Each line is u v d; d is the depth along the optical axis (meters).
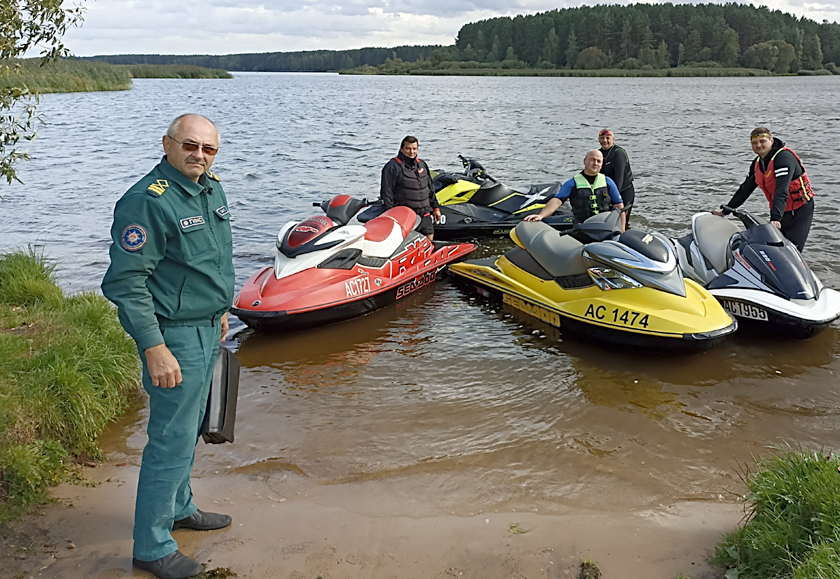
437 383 5.68
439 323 7.10
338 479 4.24
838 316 6.20
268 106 44.69
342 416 5.10
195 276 3.16
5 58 5.87
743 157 17.84
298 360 6.16
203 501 3.97
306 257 6.97
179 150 3.06
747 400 5.33
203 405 3.37
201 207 3.16
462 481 4.21
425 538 3.55
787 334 6.32
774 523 3.16
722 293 6.59
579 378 5.75
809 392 5.46
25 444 4.14
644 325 5.98
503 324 7.06
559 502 3.97
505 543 3.49
